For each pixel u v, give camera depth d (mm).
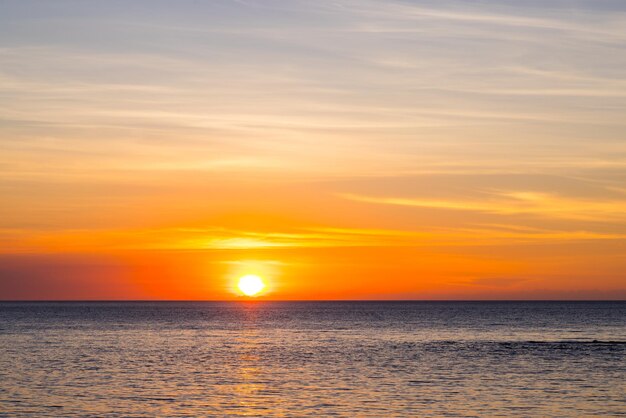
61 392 56812
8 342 106438
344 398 54281
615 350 92625
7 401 52875
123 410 49594
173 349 95312
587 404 51938
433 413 48781
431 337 121188
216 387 59531
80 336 120812
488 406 51156
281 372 69375
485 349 94875
